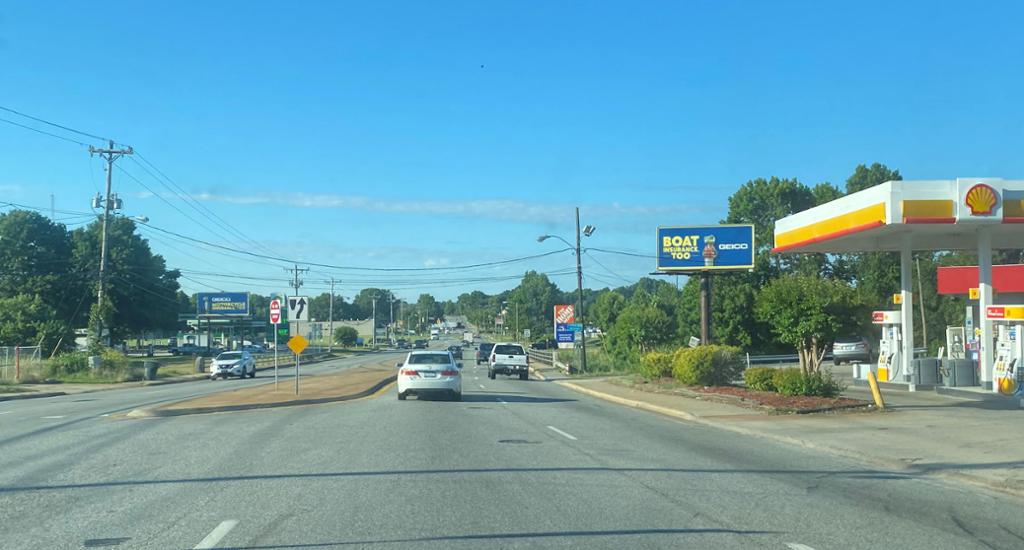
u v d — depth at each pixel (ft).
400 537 27.61
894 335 105.09
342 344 462.60
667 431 62.28
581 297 184.96
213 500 33.65
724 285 191.83
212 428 60.03
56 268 276.62
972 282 130.11
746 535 28.48
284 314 101.19
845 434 56.80
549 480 38.96
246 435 55.57
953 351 126.72
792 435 56.85
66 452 47.83
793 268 223.71
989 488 38.42
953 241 103.60
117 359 170.19
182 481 38.01
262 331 483.51
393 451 48.08
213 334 460.96
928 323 192.24
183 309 366.63
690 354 97.81
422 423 63.87
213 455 46.26
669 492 36.40
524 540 27.35
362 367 208.44
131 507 32.35
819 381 78.74
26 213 271.49
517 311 458.50
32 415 76.07
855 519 31.35
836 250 113.39
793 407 71.97
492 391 111.45
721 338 187.73
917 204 81.05
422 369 88.12
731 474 41.70
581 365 185.57
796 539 28.02
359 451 47.98
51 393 123.44
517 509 32.27
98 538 27.48
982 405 75.87
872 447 50.19
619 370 179.83
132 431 58.54
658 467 43.65
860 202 87.71
